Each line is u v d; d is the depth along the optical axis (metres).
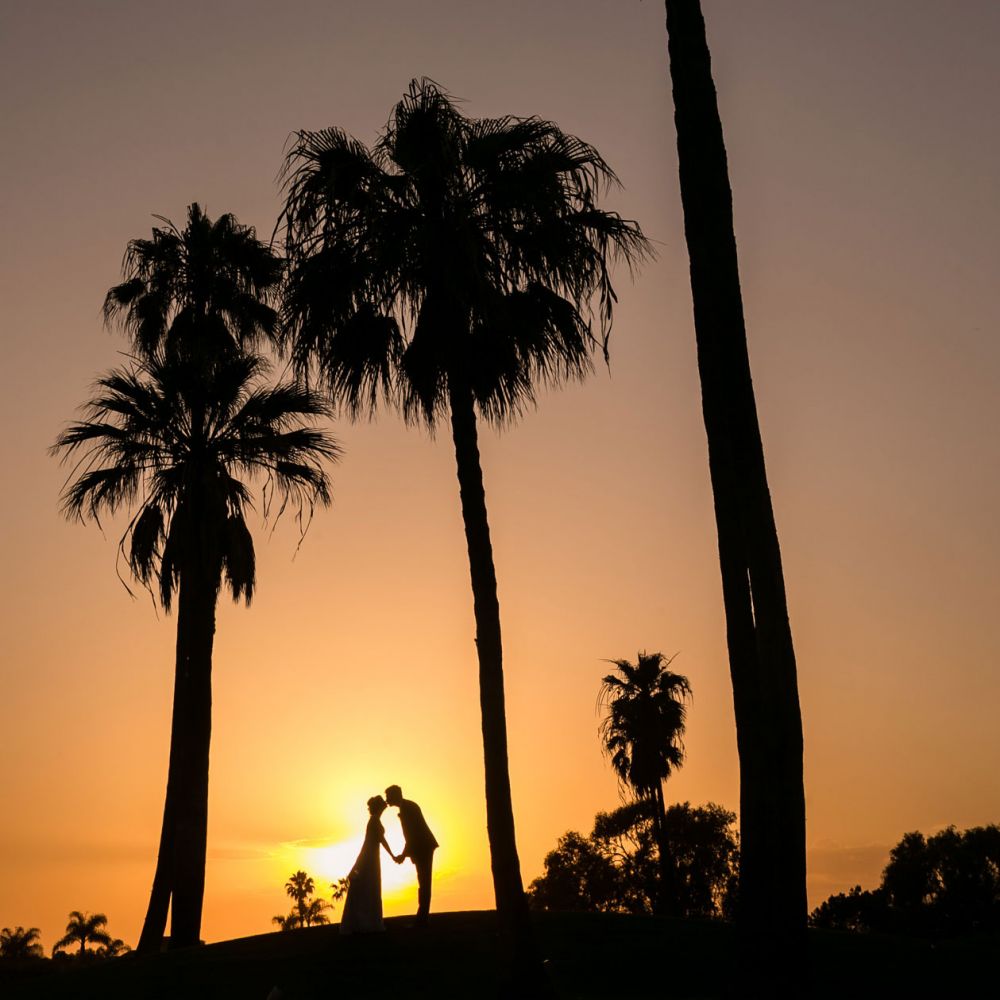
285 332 17.03
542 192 16.52
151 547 27.62
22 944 81.75
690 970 15.24
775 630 11.83
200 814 25.27
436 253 16.22
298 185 16.67
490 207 16.86
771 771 11.59
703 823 70.81
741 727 12.44
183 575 26.97
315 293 16.52
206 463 27.64
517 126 16.97
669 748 47.38
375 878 16.89
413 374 16.98
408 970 14.80
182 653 26.84
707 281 13.31
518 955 13.78
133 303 29.70
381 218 16.38
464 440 16.31
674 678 48.28
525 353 17.00
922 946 16.78
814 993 11.14
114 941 95.88
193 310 29.61
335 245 16.59
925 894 71.88
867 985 13.97
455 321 16.42
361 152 16.77
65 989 16.02
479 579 15.73
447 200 16.59
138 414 27.31
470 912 18.73
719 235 13.32
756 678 12.61
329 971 14.92
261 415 28.20
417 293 16.66
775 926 11.30
